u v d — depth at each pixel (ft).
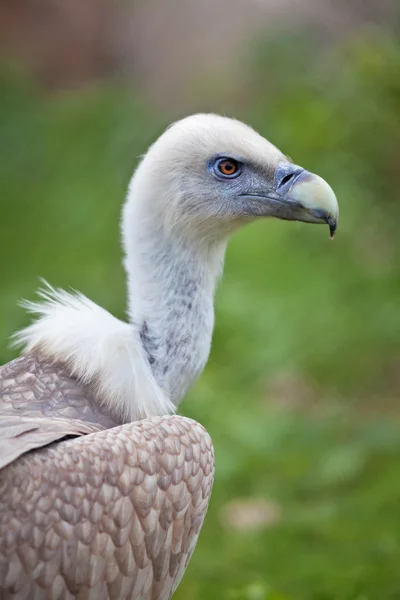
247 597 31.19
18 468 20.51
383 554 35.24
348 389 48.57
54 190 73.46
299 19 74.49
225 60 82.43
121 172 72.59
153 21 88.22
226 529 37.96
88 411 23.06
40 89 88.12
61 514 20.48
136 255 25.00
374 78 46.57
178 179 24.88
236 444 43.11
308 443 43.47
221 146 25.12
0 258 62.59
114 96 83.30
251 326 52.49
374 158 49.44
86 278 56.90
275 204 25.44
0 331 46.37
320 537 36.91
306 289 54.39
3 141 80.28
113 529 20.90
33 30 91.09
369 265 54.49
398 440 42.88
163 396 24.06
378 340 50.39
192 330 24.99
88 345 23.52
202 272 25.27
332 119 49.29
